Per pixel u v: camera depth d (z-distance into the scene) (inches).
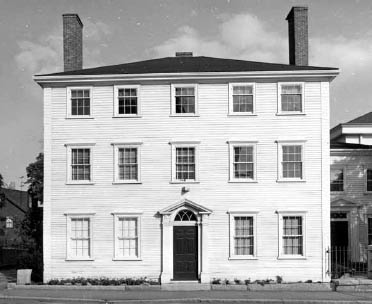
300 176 1255.5
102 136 1275.8
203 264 1234.6
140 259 1248.2
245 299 1009.5
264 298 1025.5
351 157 1519.4
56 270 1254.9
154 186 1259.8
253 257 1237.7
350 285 1163.3
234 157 1262.3
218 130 1264.8
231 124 1264.8
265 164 1256.8
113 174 1267.2
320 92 1266.0
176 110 1278.3
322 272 1230.9
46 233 1264.8
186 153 1266.0
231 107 1268.5
